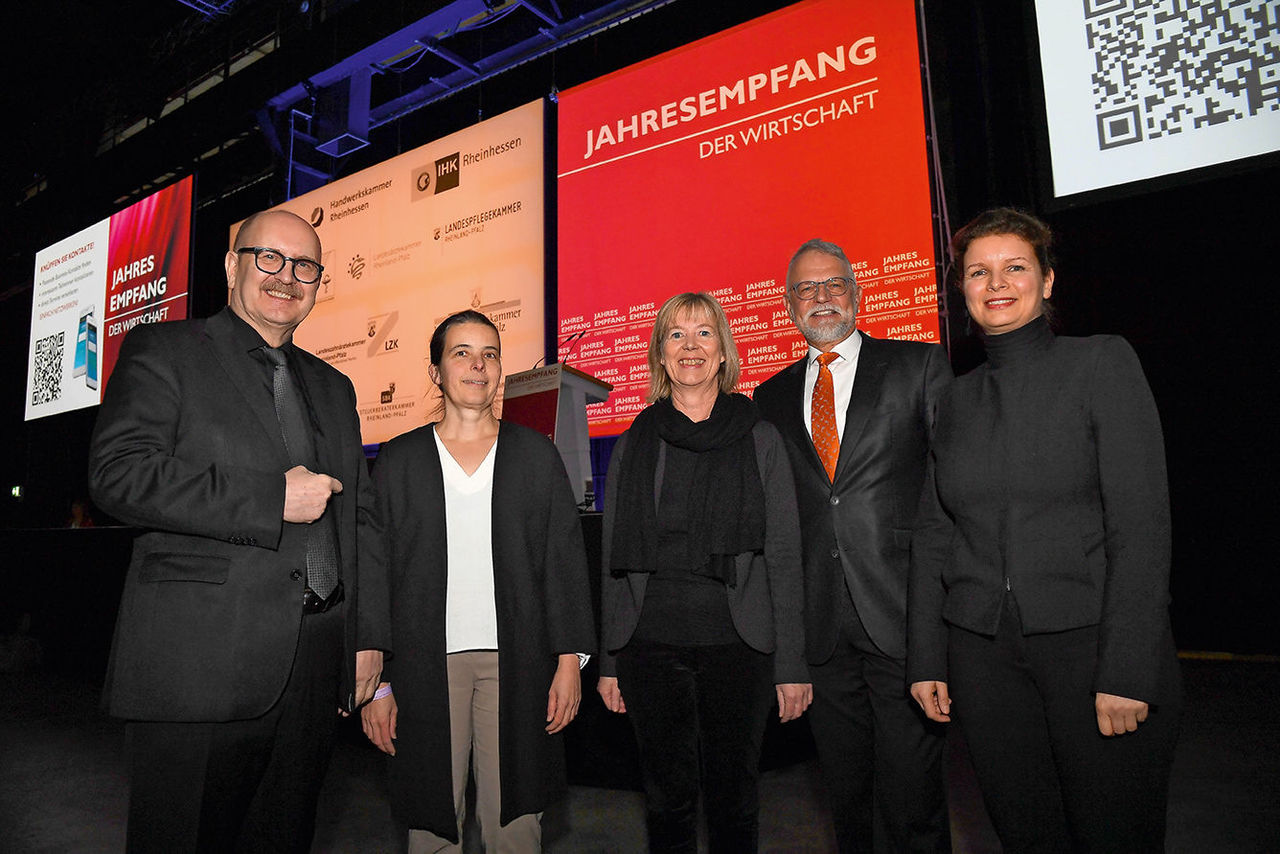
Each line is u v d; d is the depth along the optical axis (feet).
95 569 13.91
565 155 16.35
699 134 14.65
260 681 3.77
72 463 26.76
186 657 3.68
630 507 5.13
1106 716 3.52
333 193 20.13
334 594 4.25
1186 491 13.80
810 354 6.29
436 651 4.94
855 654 5.44
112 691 3.72
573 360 15.61
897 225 12.37
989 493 4.15
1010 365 4.29
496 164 17.24
